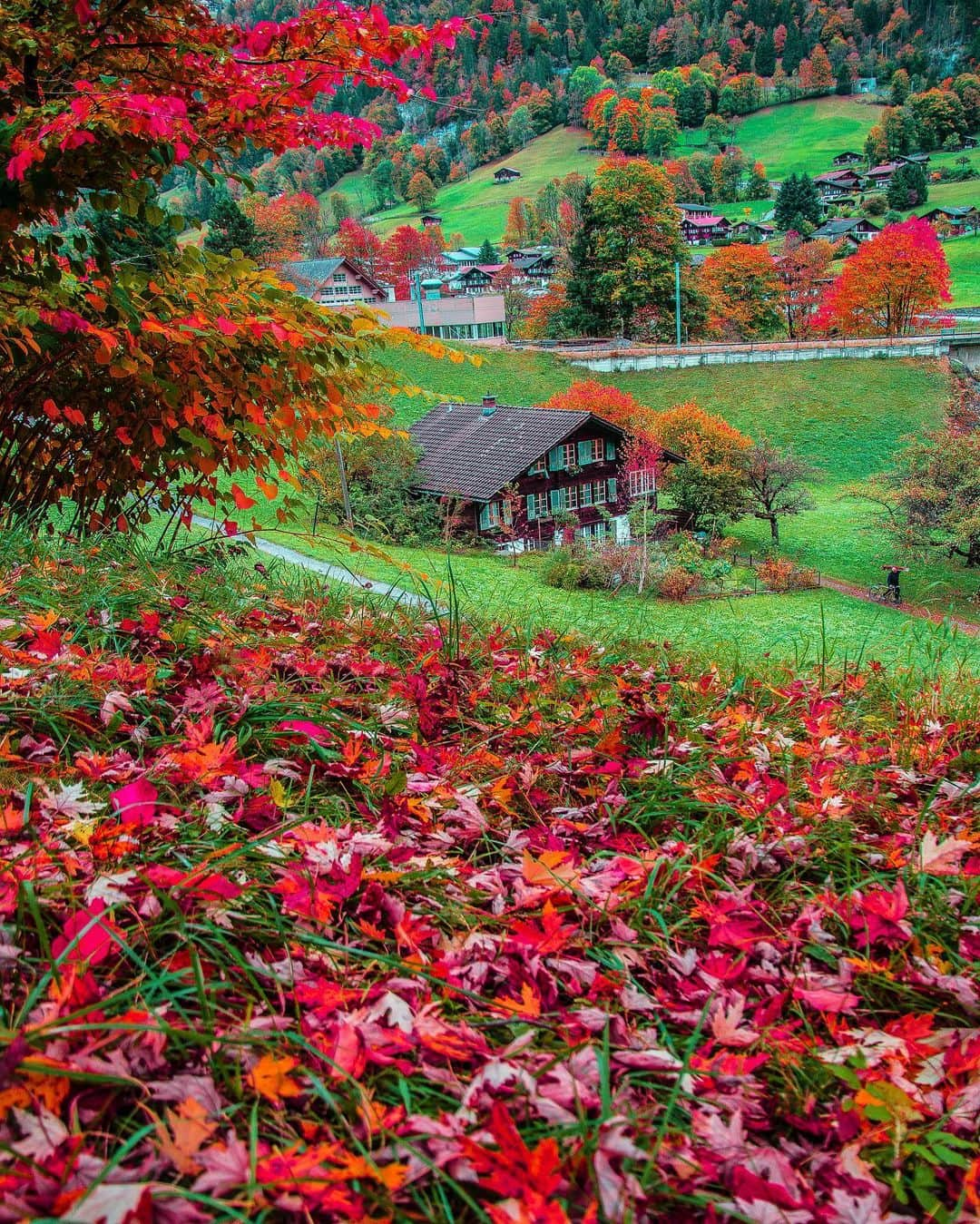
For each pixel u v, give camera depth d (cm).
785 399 5484
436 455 3541
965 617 2442
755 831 247
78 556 433
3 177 398
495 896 200
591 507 3600
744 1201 124
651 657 496
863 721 404
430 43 451
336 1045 140
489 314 7456
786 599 2633
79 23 416
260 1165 115
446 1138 125
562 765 280
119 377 417
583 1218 114
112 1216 101
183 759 225
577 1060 145
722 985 180
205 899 168
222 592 431
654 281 7444
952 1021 182
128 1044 133
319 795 236
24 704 245
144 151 414
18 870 168
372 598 522
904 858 239
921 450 3089
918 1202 138
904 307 6956
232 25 468
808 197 13025
